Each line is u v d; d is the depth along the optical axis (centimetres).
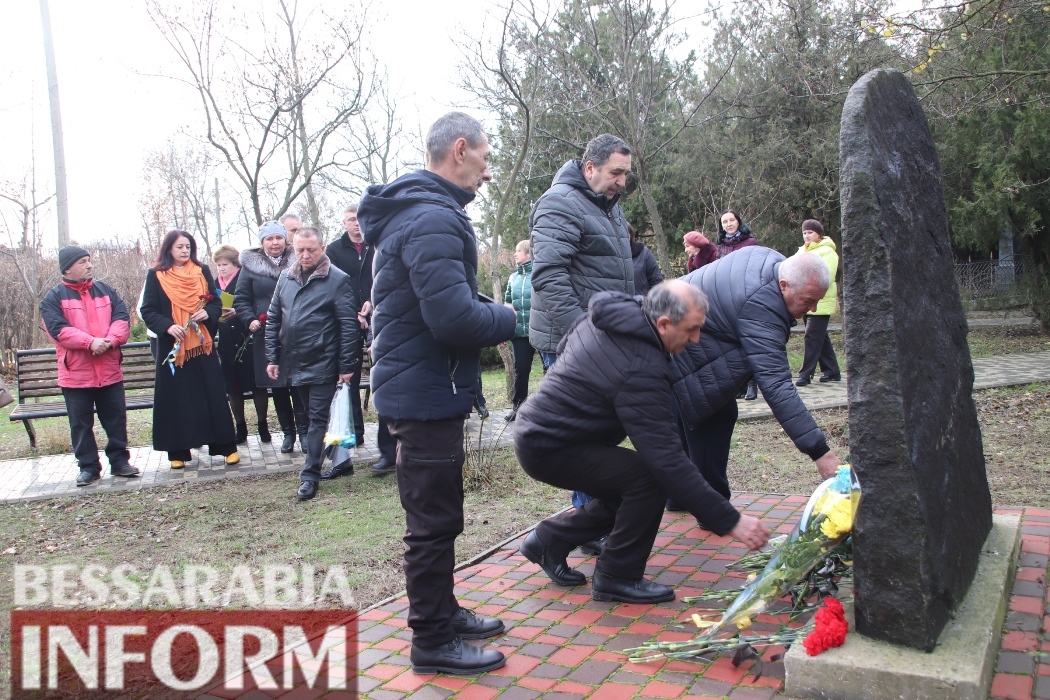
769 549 407
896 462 268
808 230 938
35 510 584
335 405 582
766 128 1683
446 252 286
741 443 669
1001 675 273
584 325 350
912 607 268
